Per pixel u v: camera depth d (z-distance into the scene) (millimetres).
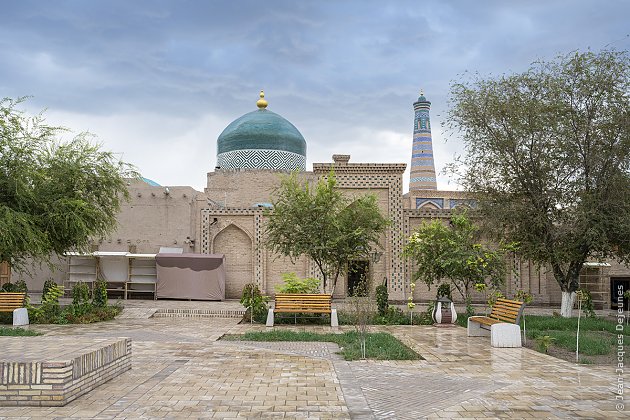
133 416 5973
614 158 18422
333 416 6078
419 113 47844
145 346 11227
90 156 19547
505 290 26297
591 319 17844
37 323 15633
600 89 18797
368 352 10359
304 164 34656
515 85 19500
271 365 9148
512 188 20078
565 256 19078
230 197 32094
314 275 26094
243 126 33656
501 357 10211
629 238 18406
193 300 25047
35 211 17719
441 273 17141
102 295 18453
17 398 6309
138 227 26906
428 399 6910
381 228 20016
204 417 5980
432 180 47031
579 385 7773
